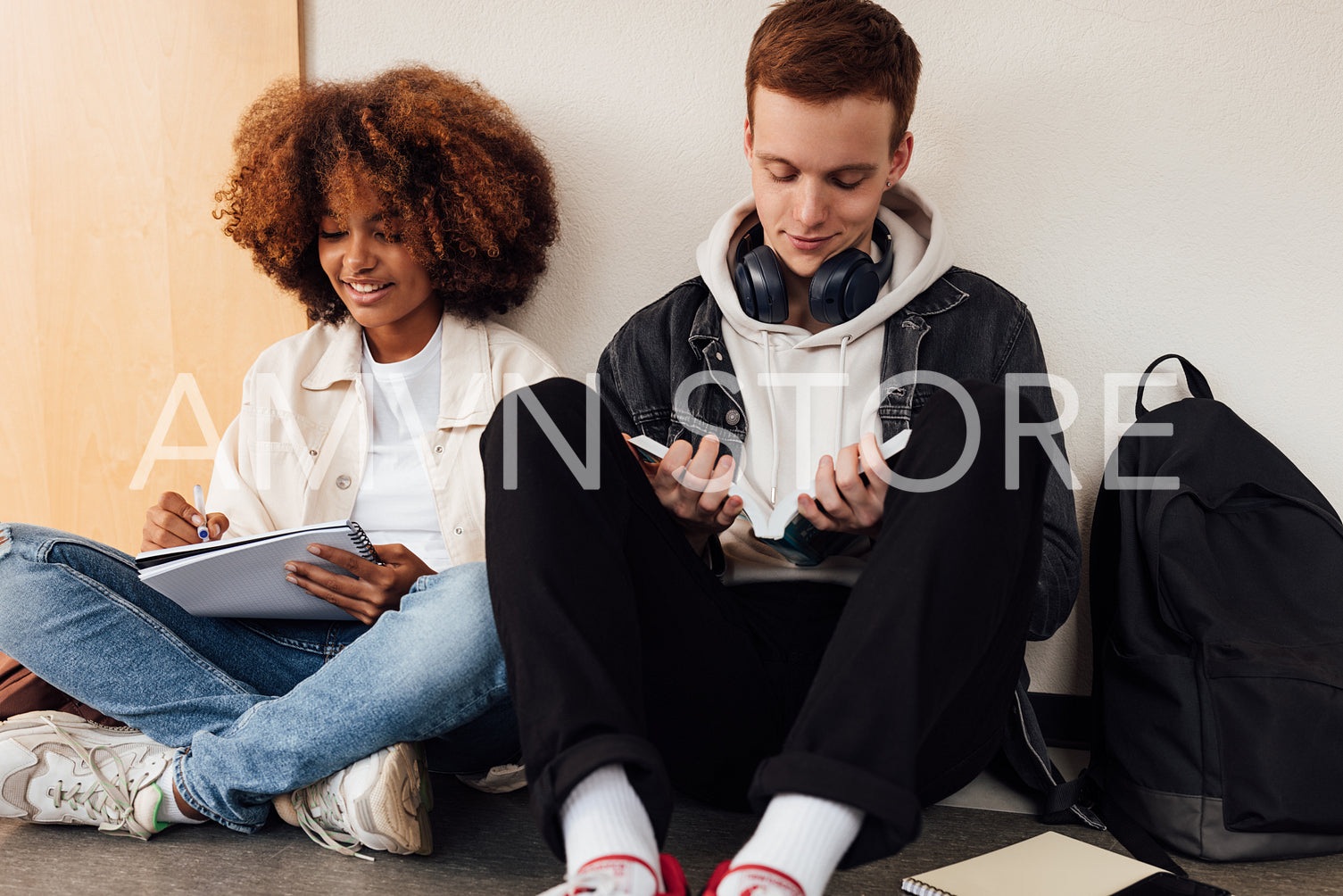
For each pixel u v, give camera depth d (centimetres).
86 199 168
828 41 112
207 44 163
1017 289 148
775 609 112
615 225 159
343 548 106
